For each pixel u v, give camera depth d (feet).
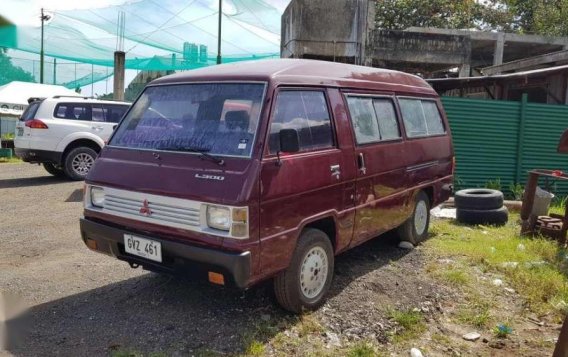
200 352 11.51
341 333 12.83
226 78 13.69
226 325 12.85
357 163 15.16
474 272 17.70
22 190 32.55
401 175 18.02
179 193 11.89
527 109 34.73
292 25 56.24
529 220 22.45
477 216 24.95
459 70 61.11
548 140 35.32
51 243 20.43
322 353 11.75
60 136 34.86
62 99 35.53
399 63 60.34
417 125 20.01
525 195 22.62
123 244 13.16
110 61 66.03
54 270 17.08
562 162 35.76
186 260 11.88
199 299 14.40
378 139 16.80
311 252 13.55
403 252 19.62
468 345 12.67
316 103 14.15
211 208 11.53
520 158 34.96
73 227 23.11
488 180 34.91
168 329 12.64
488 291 16.06
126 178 13.12
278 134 12.50
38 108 34.76
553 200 33.14
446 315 14.26
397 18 82.74
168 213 12.19
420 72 67.87
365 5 55.83
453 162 23.06
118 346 11.80
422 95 20.79
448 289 15.92
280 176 12.14
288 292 12.92
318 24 55.31
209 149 12.46
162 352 11.51
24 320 13.17
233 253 11.21
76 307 13.98
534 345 12.72
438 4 81.87
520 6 84.38
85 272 16.85
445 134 22.36
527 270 17.75
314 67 14.92
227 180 11.55
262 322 12.98
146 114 14.71
